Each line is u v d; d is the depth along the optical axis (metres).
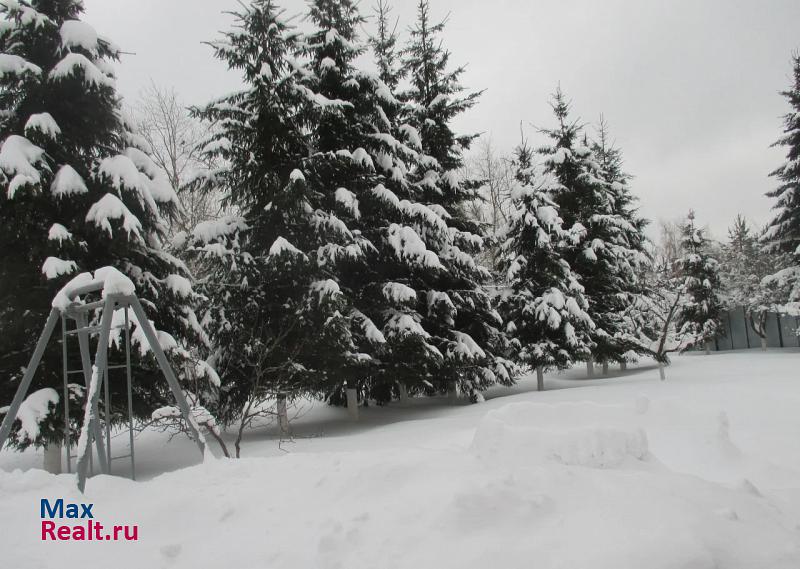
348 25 13.48
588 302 19.70
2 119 8.45
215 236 10.79
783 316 28.14
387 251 13.16
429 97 16.45
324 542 2.77
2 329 7.87
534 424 4.52
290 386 10.07
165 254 9.43
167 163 22.38
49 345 7.87
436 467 3.54
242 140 11.24
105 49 9.15
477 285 15.51
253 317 10.74
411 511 2.96
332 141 12.96
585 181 19.69
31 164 7.70
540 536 2.59
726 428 5.30
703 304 28.75
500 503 2.83
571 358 16.70
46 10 8.76
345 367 11.44
